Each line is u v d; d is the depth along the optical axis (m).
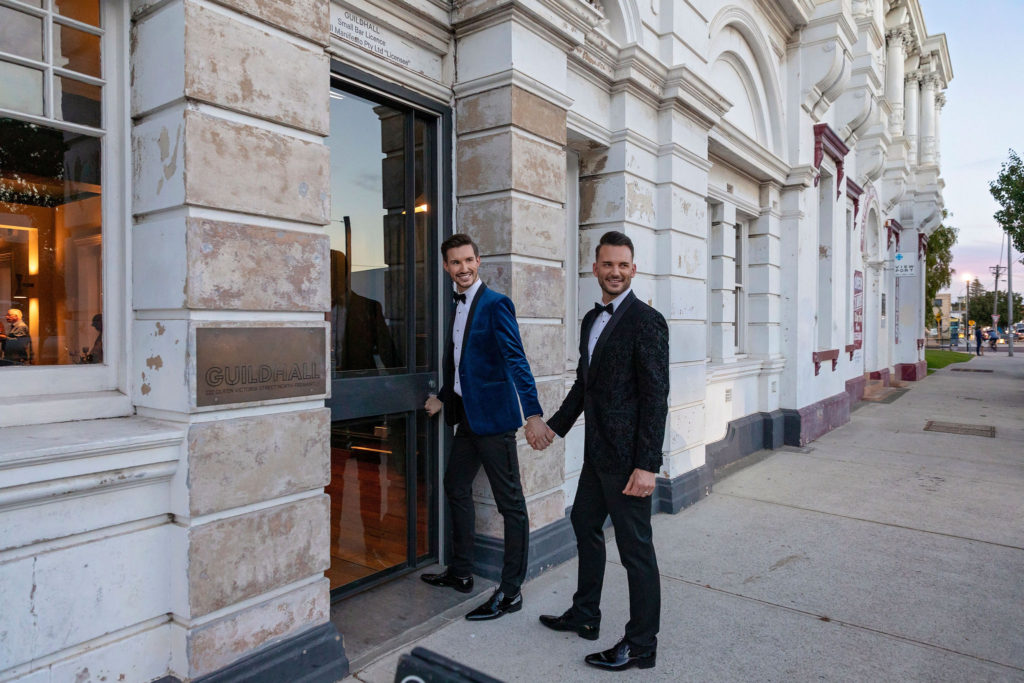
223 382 2.32
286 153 2.52
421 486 3.94
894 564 4.14
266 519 2.47
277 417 2.51
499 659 2.92
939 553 4.34
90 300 2.41
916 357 19.23
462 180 3.90
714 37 6.36
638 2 5.03
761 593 3.69
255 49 2.39
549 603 3.51
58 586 2.04
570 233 5.10
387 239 3.71
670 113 5.27
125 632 2.21
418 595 3.58
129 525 2.21
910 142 17.80
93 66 2.38
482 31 3.77
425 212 3.91
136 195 2.38
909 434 9.30
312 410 2.65
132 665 2.22
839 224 10.52
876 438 8.99
